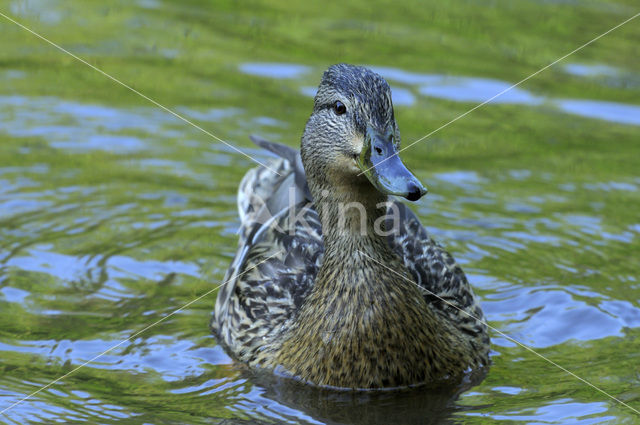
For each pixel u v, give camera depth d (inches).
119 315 485.4
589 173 663.1
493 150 697.0
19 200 604.4
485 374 435.5
